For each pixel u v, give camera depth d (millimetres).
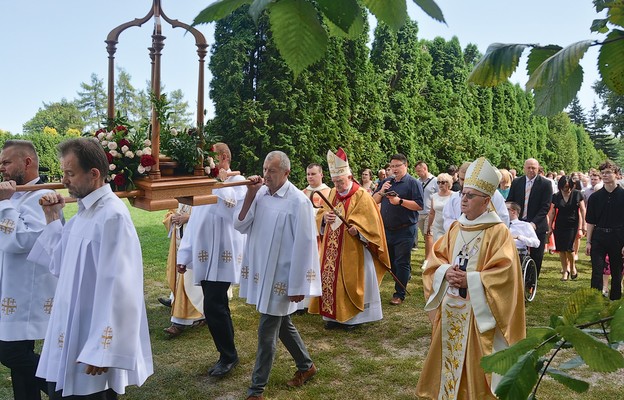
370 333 6043
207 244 4855
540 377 900
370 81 17891
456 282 3562
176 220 5945
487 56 877
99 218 2785
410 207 7113
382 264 6332
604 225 6859
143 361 2980
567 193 8461
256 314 6684
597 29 913
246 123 15258
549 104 790
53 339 2803
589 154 55312
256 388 4195
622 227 6762
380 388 4559
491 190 3656
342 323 6141
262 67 15148
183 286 5859
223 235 4871
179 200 3648
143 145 3414
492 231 3615
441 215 8109
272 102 14969
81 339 2729
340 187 6379
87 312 2748
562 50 790
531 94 817
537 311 6762
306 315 6750
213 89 15445
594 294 951
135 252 2805
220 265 4832
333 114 16172
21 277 3443
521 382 863
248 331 6023
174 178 3543
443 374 3691
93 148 2836
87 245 2760
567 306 958
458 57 25406
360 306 6117
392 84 20625
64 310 2779
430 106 22688
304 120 15469
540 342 906
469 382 3479
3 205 3385
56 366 2756
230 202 4906
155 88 3434
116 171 3354
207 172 3750
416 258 10734
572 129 49969
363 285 6172
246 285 4535
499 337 3467
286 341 4523
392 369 4961
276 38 682
